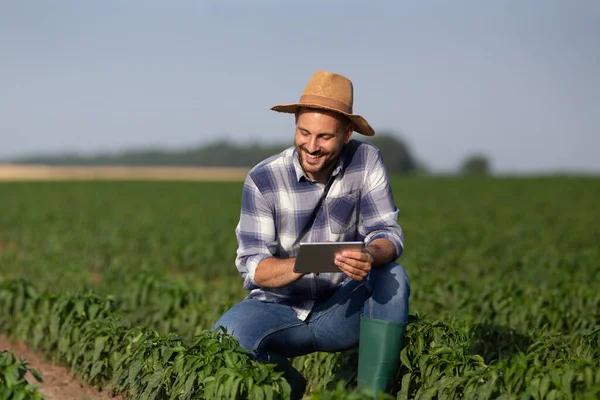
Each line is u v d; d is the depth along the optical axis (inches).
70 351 302.0
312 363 287.9
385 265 203.6
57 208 1352.1
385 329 200.7
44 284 459.8
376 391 203.0
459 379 208.2
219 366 203.0
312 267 191.3
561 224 1021.8
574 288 420.5
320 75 198.1
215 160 6333.7
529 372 198.1
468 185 2245.3
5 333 378.9
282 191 208.1
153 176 4190.5
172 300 362.0
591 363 204.7
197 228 911.7
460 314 358.0
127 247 770.8
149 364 238.4
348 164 209.2
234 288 470.6
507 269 585.9
